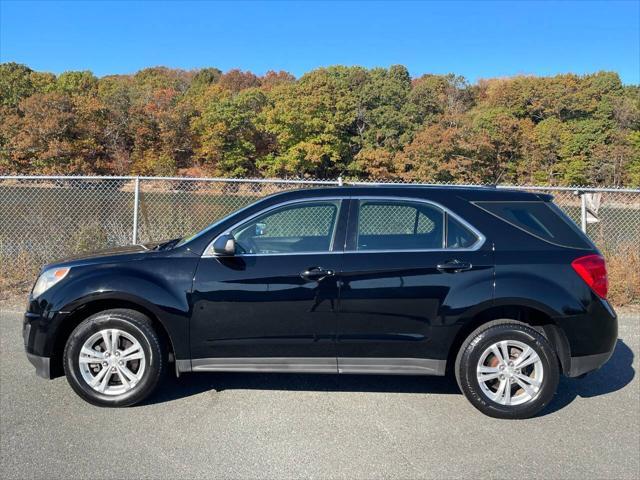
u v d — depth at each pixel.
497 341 3.56
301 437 3.32
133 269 3.68
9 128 58.66
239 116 64.12
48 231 8.16
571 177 56.25
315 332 3.61
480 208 3.76
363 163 59.97
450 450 3.19
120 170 63.25
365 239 3.72
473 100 80.00
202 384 4.16
